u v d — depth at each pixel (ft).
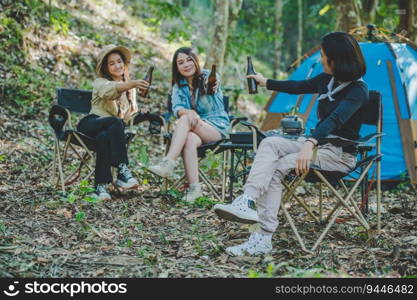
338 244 11.47
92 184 16.43
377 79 19.40
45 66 25.81
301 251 10.86
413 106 19.27
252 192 10.41
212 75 15.52
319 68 19.85
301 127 12.78
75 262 9.95
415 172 18.86
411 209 15.01
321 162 11.03
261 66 49.19
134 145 22.13
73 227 12.10
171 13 30.55
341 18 26.07
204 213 13.75
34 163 17.94
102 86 14.99
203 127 15.12
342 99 11.12
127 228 12.35
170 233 12.15
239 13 31.35
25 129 20.76
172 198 15.07
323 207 15.34
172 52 35.68
